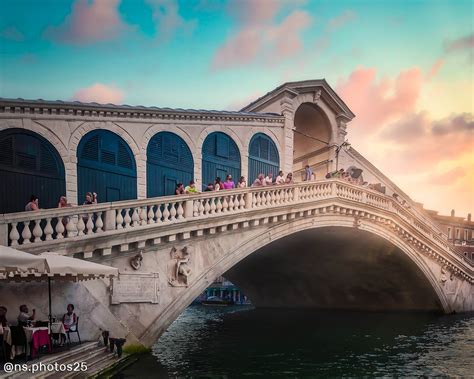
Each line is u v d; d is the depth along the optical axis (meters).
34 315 9.01
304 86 19.89
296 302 31.27
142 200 10.98
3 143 11.01
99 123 12.84
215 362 12.96
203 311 31.06
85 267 8.52
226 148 16.72
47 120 11.78
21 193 11.26
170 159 14.70
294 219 15.34
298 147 24.59
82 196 12.38
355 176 23.55
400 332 19.42
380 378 11.48
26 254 7.62
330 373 11.92
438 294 24.84
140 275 11.25
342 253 22.75
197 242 12.48
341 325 21.98
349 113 23.17
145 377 10.06
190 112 15.22
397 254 22.14
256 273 28.33
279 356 14.03
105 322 10.39
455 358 13.93
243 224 13.48
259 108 20.59
